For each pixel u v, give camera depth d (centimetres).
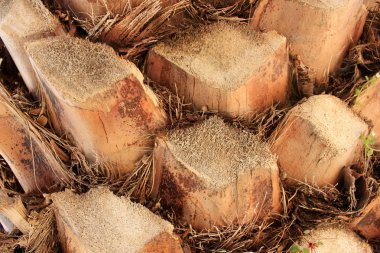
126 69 62
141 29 65
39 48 62
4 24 63
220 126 65
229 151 64
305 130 65
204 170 63
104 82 61
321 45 66
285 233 67
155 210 66
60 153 66
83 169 67
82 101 60
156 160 65
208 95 64
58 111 64
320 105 66
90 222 64
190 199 64
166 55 65
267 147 64
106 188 65
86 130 63
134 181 66
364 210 67
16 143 67
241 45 65
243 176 63
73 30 64
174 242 63
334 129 65
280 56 65
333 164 66
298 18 65
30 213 67
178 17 66
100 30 63
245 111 65
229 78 64
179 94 66
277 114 67
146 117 64
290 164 67
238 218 65
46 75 61
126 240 62
